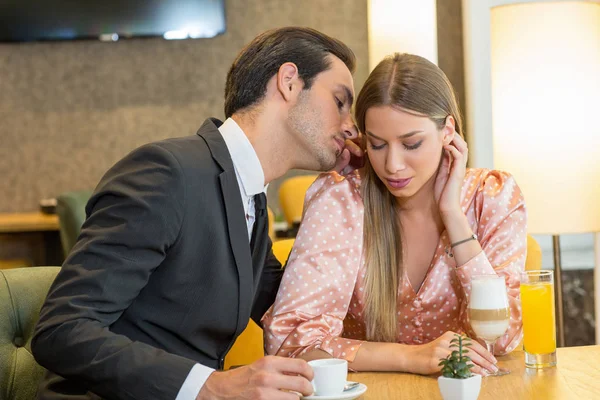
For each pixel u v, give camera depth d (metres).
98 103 5.04
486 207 1.75
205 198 1.41
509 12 2.74
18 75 5.02
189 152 1.44
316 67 1.56
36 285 1.59
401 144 1.62
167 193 1.36
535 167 2.74
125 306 1.33
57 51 5.01
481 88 4.58
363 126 1.67
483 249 1.74
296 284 1.68
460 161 1.67
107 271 1.30
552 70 2.72
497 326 1.43
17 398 1.51
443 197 1.68
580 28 2.72
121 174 1.38
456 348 1.45
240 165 1.51
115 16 4.82
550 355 1.47
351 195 1.78
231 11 4.99
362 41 5.00
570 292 4.30
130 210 1.33
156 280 1.40
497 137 2.79
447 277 1.73
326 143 1.58
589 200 2.74
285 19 5.00
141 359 1.24
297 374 1.25
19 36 4.82
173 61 5.02
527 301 1.47
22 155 5.05
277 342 1.62
